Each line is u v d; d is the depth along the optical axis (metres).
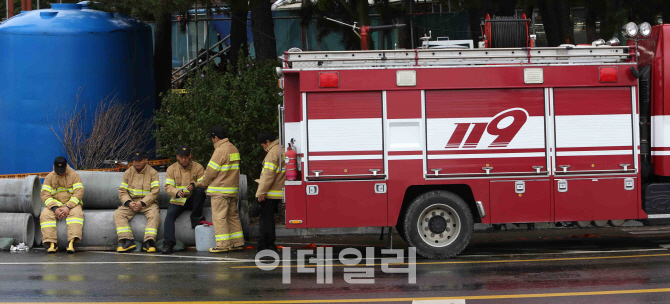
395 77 8.91
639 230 11.94
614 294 6.92
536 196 9.04
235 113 12.65
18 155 15.01
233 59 16.36
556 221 9.05
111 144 14.67
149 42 16.69
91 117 14.96
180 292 7.37
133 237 10.55
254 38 14.87
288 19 22.33
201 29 24.06
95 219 10.59
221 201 10.24
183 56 24.19
